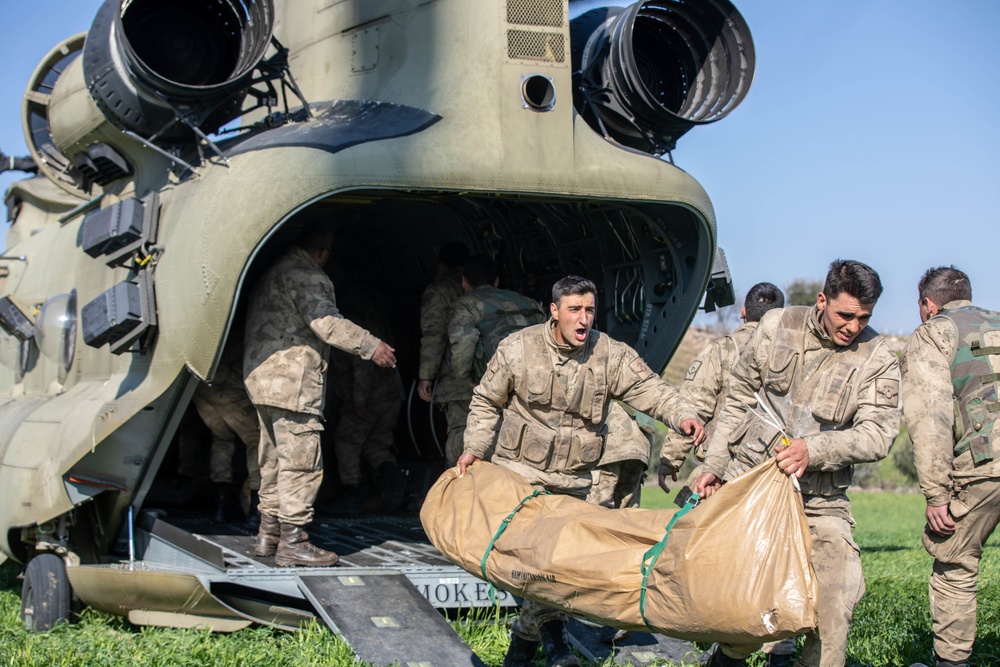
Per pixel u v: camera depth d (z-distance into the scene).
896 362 4.23
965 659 4.75
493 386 4.62
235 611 5.39
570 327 4.41
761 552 3.52
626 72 6.02
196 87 5.66
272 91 6.35
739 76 6.27
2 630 5.95
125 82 5.79
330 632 5.23
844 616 4.13
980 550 4.72
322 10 6.81
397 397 8.19
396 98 6.12
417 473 8.46
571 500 4.25
